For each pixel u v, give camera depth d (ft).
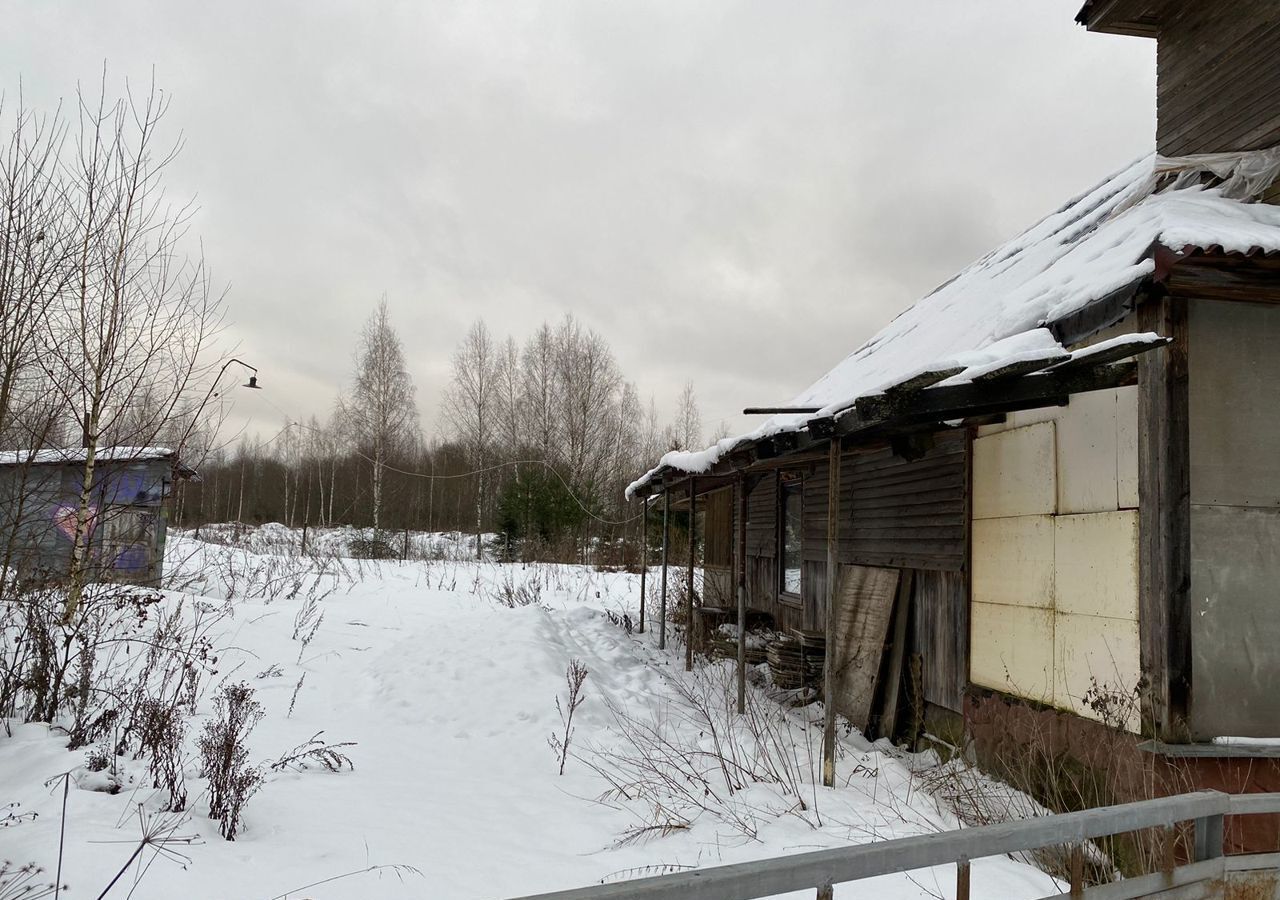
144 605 23.03
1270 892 7.56
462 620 35.19
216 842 12.44
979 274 32.22
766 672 31.86
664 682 30.48
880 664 24.82
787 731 23.68
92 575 24.00
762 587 39.17
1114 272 14.99
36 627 18.56
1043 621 17.80
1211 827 7.43
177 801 13.84
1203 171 18.01
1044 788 16.56
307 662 29.60
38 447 20.21
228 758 13.88
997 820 15.25
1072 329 15.93
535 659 28.37
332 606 42.37
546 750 21.15
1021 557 18.72
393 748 21.06
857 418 14.85
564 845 14.24
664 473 32.76
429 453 143.13
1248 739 13.97
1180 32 18.98
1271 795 7.64
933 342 25.57
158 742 15.28
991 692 19.76
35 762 15.30
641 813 16.31
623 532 100.68
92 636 22.71
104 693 20.03
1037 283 19.53
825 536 31.19
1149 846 13.73
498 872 12.40
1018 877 12.84
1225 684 14.33
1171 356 14.46
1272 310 15.05
